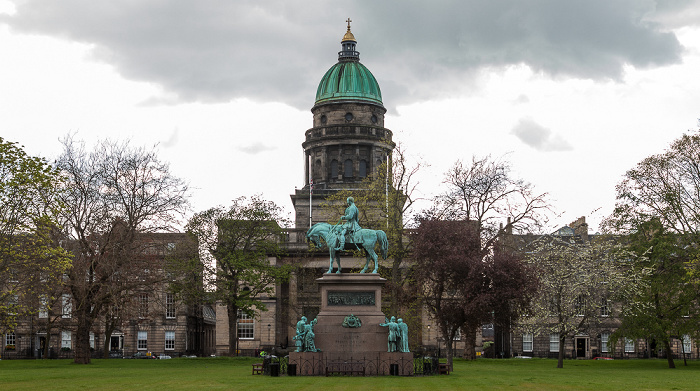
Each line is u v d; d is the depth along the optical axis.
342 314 43.78
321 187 115.50
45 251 49.69
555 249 67.06
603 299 70.19
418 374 43.44
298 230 101.06
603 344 99.62
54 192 53.25
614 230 70.19
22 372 48.94
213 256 79.38
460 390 32.31
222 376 42.06
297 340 42.75
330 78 121.44
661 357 98.44
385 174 71.69
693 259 64.00
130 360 70.44
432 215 64.62
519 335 96.50
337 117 118.88
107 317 63.88
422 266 57.69
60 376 43.78
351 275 44.31
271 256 97.69
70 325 96.38
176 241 74.19
